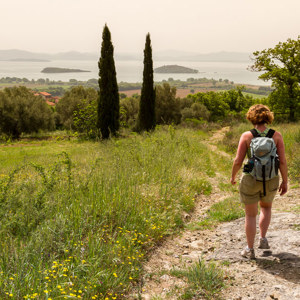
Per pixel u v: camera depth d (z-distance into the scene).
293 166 8.91
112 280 3.32
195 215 6.49
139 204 5.59
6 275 3.04
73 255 3.57
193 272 3.52
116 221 4.93
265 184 3.43
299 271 3.26
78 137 30.56
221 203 6.92
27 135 37.47
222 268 3.67
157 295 3.24
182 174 8.82
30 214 4.36
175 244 4.78
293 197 6.75
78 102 46.94
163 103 50.78
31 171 7.50
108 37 28.31
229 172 11.71
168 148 11.43
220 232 5.12
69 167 5.68
